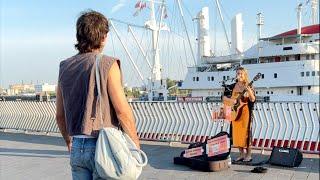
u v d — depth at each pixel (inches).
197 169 301.3
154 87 1852.9
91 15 114.5
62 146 438.3
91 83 108.0
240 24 1681.8
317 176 276.2
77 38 114.8
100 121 107.3
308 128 363.9
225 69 1658.5
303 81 1385.3
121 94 108.2
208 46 1782.7
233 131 318.3
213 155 299.9
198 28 1798.7
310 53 1400.1
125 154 103.7
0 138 511.5
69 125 110.7
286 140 372.2
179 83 1883.6
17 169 320.5
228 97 320.5
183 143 436.5
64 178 288.0
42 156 377.7
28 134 551.2
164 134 450.0
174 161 326.0
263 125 382.6
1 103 607.8
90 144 107.0
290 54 1427.2
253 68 1501.0
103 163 102.6
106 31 116.2
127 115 107.9
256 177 275.4
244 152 331.0
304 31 1488.7
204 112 423.2
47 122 558.3
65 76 112.4
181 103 438.0
